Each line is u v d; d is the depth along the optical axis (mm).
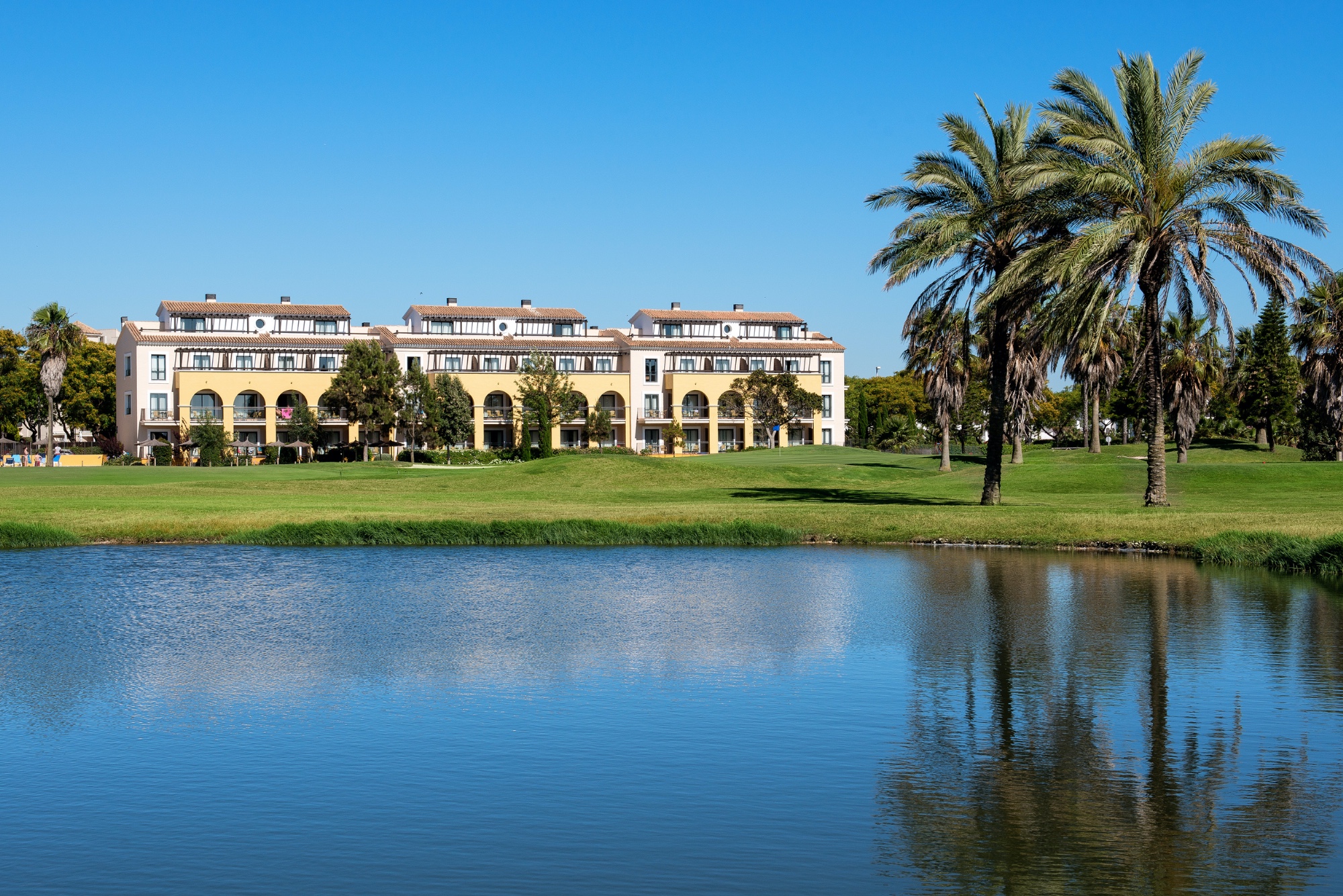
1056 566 37344
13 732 17922
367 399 114312
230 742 17375
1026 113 49062
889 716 18797
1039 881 12320
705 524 45219
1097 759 16531
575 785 15352
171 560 39219
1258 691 20375
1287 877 12422
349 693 20391
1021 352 68812
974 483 64188
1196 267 41969
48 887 12203
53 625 27062
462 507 54219
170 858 12938
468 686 20906
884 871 12578
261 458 114688
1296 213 41781
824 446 120812
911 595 31594
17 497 55969
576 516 48688
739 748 17000
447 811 14367
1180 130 42812
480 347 127938
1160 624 26859
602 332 141375
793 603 30281
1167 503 47094
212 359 119000
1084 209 44750
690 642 25078
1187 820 14117
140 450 116938
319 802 14711
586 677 21625
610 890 12086
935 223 47969
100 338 145500
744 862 12820
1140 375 49594
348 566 38031
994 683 21047
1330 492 54938
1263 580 33719
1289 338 97750
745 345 138500
